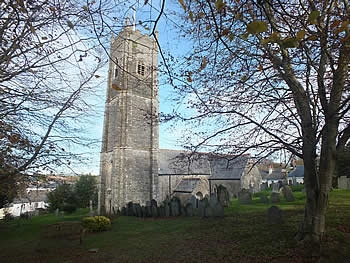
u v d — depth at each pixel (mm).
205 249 8469
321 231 6840
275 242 7684
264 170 50000
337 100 6129
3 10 4543
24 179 6371
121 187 27562
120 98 30078
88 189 38594
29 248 11930
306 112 6867
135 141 29562
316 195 6973
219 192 17141
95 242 11812
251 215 12594
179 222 14016
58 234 13805
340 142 6676
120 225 15812
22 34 4867
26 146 5980
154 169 29766
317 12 2311
